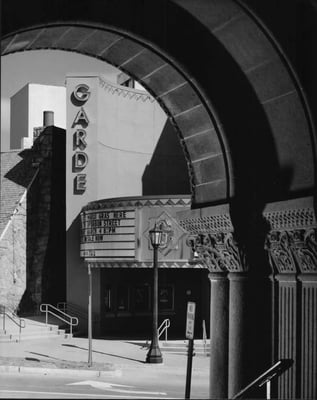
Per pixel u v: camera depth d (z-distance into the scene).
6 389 18.14
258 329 9.05
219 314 9.66
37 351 27.50
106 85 37.62
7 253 37.56
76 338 33.22
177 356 27.17
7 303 37.31
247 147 9.05
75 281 36.06
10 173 40.62
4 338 31.19
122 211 32.16
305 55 7.68
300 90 7.73
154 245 24.78
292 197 8.52
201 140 9.52
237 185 9.03
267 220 8.80
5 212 38.47
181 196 31.36
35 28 7.55
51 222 39.00
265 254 9.07
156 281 24.62
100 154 36.94
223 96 8.85
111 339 32.81
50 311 35.62
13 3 7.36
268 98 8.64
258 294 9.06
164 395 17.69
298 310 8.45
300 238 8.21
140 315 36.66
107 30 8.04
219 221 9.23
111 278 35.84
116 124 38.31
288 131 8.52
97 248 33.09
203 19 8.16
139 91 39.44
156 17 8.32
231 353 9.22
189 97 9.07
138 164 39.16
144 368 23.72
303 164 8.35
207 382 21.00
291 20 7.63
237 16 7.77
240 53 8.53
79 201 36.50
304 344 8.29
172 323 36.94
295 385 8.36
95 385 19.64
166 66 8.74
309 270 8.24
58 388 18.75
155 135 39.91
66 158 36.78
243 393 8.42
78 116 36.66
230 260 9.23
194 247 10.13
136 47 8.52
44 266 38.44
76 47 8.72
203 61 8.69
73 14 7.68
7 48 8.16
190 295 37.19
